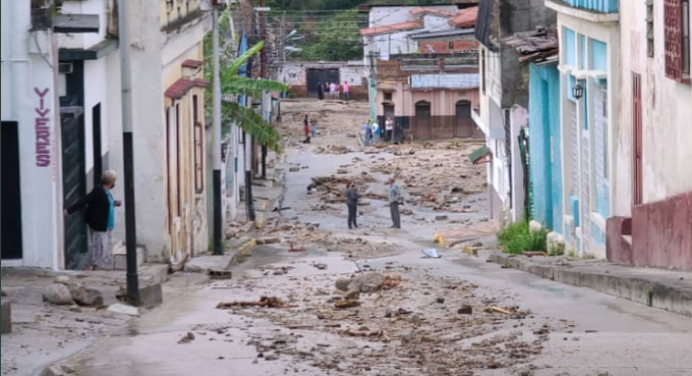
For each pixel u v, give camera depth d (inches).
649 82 987.9
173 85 1315.2
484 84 2154.3
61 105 1066.1
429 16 4202.8
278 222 2276.1
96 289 863.7
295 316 828.0
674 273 850.8
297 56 4977.9
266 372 576.1
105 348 653.3
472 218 2287.2
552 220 1509.6
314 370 579.8
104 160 1199.6
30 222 924.0
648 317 716.7
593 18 1120.8
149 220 1222.9
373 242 1847.9
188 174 1427.2
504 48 1788.9
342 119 4483.3
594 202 1229.7
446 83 3882.9
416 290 1006.4
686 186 879.7
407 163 3243.1
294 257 1601.9
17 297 815.7
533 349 606.5
